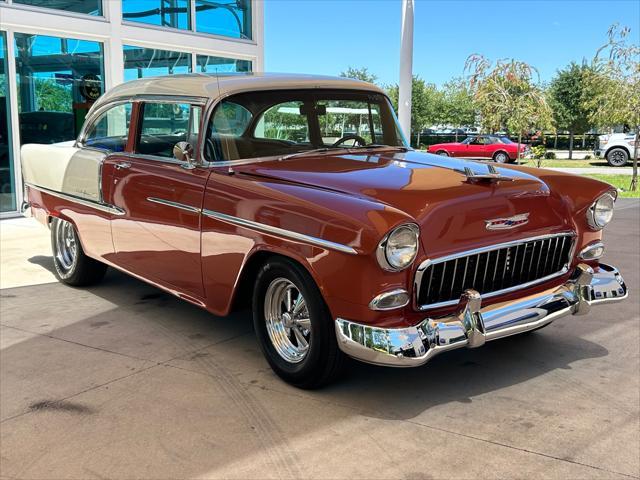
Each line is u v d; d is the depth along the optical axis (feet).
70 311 16.15
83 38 30.94
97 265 17.98
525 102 50.24
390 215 9.68
